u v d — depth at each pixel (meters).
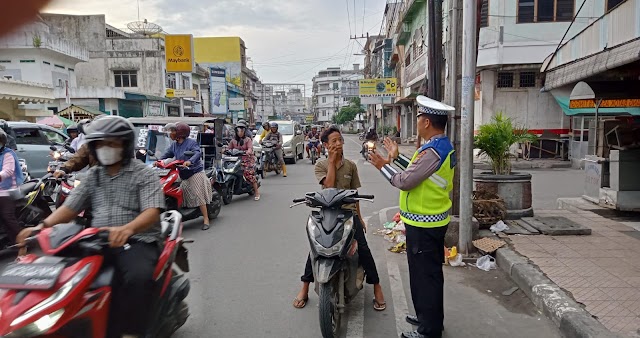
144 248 3.01
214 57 50.81
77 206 3.09
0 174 5.55
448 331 3.75
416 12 26.83
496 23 16.41
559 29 16.17
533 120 17.06
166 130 7.37
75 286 2.44
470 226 5.42
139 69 31.22
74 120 20.50
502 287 4.65
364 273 4.24
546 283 4.25
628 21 5.82
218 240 6.74
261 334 3.77
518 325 3.84
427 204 3.39
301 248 6.24
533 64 16.34
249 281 5.00
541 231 5.98
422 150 3.39
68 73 24.91
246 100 55.28
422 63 23.20
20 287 2.36
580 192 10.26
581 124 14.93
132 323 2.85
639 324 3.43
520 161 15.95
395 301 4.42
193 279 5.07
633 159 7.02
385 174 3.49
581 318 3.54
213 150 9.02
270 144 13.98
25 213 6.18
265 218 8.23
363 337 3.70
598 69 6.14
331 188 3.95
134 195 3.10
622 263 4.79
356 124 75.56
